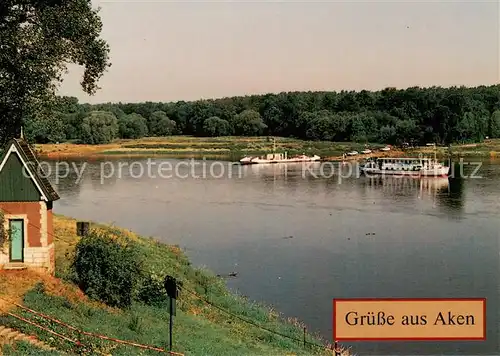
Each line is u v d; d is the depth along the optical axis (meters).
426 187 107.50
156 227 70.62
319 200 93.44
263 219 76.81
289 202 91.56
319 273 51.31
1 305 26.94
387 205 87.44
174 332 31.14
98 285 32.25
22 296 28.59
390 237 65.44
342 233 67.81
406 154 166.25
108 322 29.52
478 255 57.19
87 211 81.19
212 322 35.66
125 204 88.62
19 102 43.69
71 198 93.81
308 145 194.00
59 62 44.88
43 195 32.16
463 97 190.50
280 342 34.00
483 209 82.12
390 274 50.88
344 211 82.75
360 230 69.25
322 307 42.47
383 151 175.75
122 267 32.84
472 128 178.62
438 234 66.62
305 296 44.88
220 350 29.56
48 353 23.53
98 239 33.38
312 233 67.88
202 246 61.19
